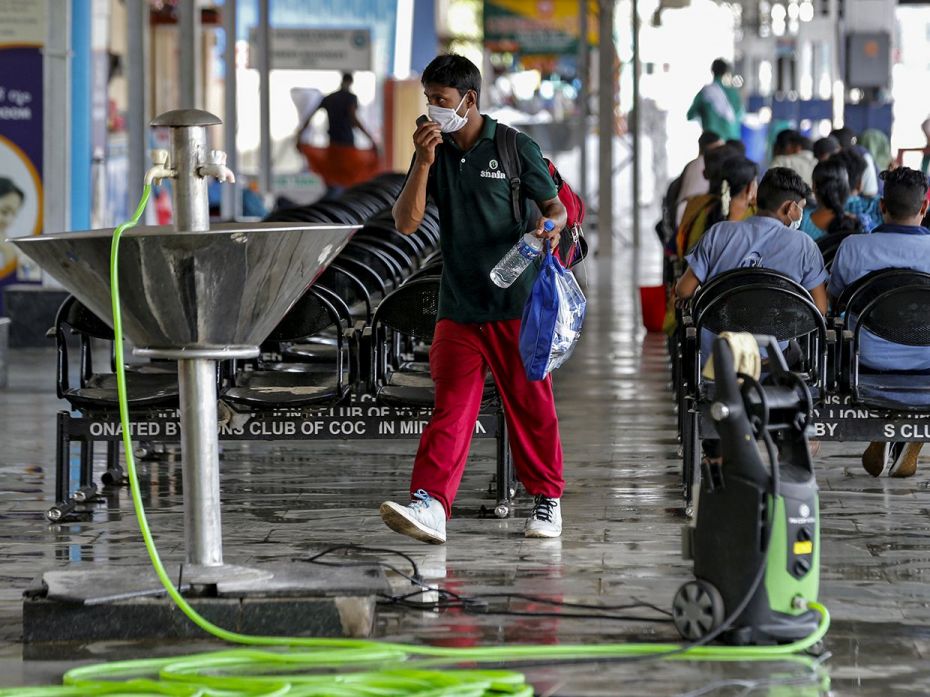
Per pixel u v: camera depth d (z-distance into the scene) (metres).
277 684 10.88
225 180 12.37
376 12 74.44
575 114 85.44
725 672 11.33
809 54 61.28
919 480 18.67
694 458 16.84
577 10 71.31
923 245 17.42
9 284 34.09
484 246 14.90
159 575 11.97
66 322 16.83
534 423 15.43
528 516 16.66
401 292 16.31
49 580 12.62
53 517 16.53
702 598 11.76
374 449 21.09
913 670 11.37
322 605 12.17
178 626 12.23
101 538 15.82
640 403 24.92
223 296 12.04
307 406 16.41
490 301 14.97
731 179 20.62
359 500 17.69
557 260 14.80
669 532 15.85
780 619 11.76
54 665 11.69
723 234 17.48
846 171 24.02
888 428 16.23
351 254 20.30
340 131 56.06
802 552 11.74
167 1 59.06
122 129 53.22
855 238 17.55
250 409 16.44
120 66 54.62
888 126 52.72
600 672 11.34
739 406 11.56
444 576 14.09
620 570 14.26
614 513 16.80
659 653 11.63
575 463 19.81
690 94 99.88
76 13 35.69
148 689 10.94
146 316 12.19
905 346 17.17
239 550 15.16
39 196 34.06
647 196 84.31
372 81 74.38
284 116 73.62
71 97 35.66
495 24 71.56
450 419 15.03
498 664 11.52
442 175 14.95
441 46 87.81
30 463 20.23
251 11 73.00
